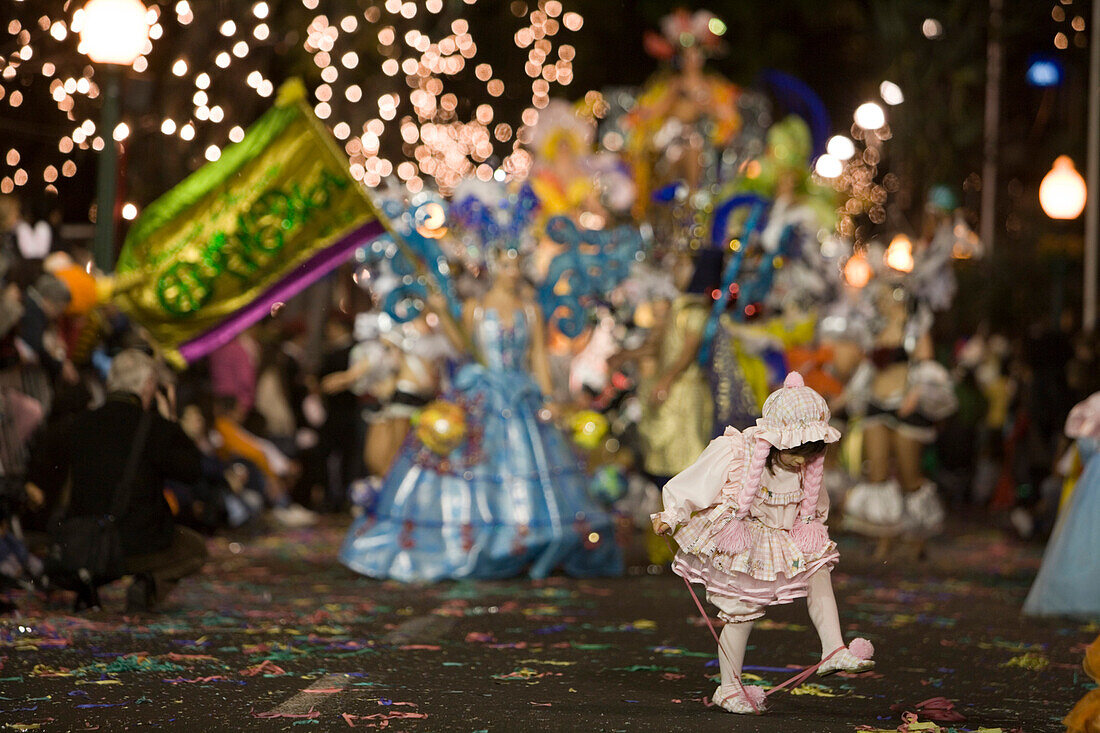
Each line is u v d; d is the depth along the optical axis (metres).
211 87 32.81
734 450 13.27
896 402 27.42
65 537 17.86
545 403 24.75
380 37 39.72
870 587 23.23
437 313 24.69
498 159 57.00
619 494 24.81
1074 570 19.72
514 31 63.06
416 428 23.66
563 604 20.44
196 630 17.19
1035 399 34.56
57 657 15.19
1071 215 36.75
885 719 12.98
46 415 20.66
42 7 24.89
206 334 21.84
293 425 35.97
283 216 21.81
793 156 32.88
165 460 18.45
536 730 12.16
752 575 13.11
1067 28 49.66
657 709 13.21
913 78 55.69
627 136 42.97
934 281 27.70
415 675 14.67
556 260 26.12
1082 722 11.64
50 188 25.56
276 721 12.30
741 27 72.00
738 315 27.22
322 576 23.34
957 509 41.88
